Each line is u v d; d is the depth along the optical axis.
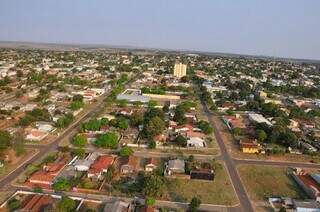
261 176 102.06
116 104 182.50
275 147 127.50
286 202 85.31
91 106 178.62
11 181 88.38
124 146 114.69
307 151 123.62
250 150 121.38
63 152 109.94
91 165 98.12
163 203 81.69
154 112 150.88
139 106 180.75
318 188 91.31
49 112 155.00
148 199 77.81
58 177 91.44
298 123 165.25
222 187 92.56
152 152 115.75
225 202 84.38
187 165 101.62
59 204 74.12
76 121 147.88
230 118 163.62
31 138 120.56
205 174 96.31
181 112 153.62
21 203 76.75
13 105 164.88
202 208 80.62
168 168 98.56
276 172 106.00
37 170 94.94
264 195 89.88
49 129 130.88
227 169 105.38
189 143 122.56
